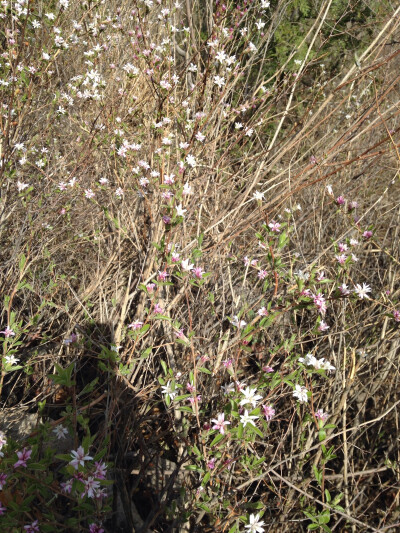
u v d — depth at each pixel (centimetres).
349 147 349
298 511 207
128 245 291
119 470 207
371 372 258
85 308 241
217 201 308
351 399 248
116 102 340
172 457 244
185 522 197
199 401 197
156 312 204
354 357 228
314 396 246
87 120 359
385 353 255
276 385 183
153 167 282
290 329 261
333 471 238
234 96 464
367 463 246
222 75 320
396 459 240
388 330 255
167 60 298
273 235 207
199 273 202
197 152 297
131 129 354
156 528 213
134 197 293
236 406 165
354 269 298
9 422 226
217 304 263
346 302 261
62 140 371
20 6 270
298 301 182
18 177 303
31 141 312
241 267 298
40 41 319
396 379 254
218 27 303
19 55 275
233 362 205
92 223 300
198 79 327
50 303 250
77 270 313
